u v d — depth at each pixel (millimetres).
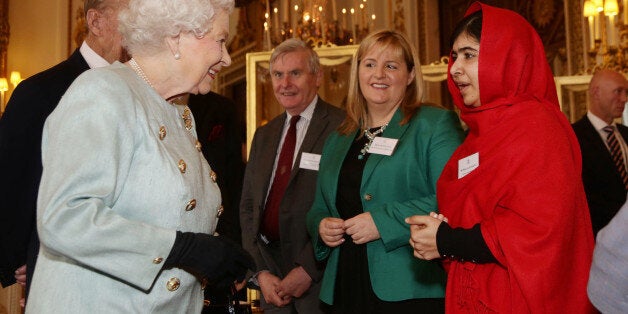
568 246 2062
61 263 1796
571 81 6531
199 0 1951
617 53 6465
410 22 8773
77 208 1687
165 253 1761
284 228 3623
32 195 2463
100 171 1729
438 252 2215
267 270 3738
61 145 1744
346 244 2912
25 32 10719
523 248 2039
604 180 4930
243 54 9273
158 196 1840
